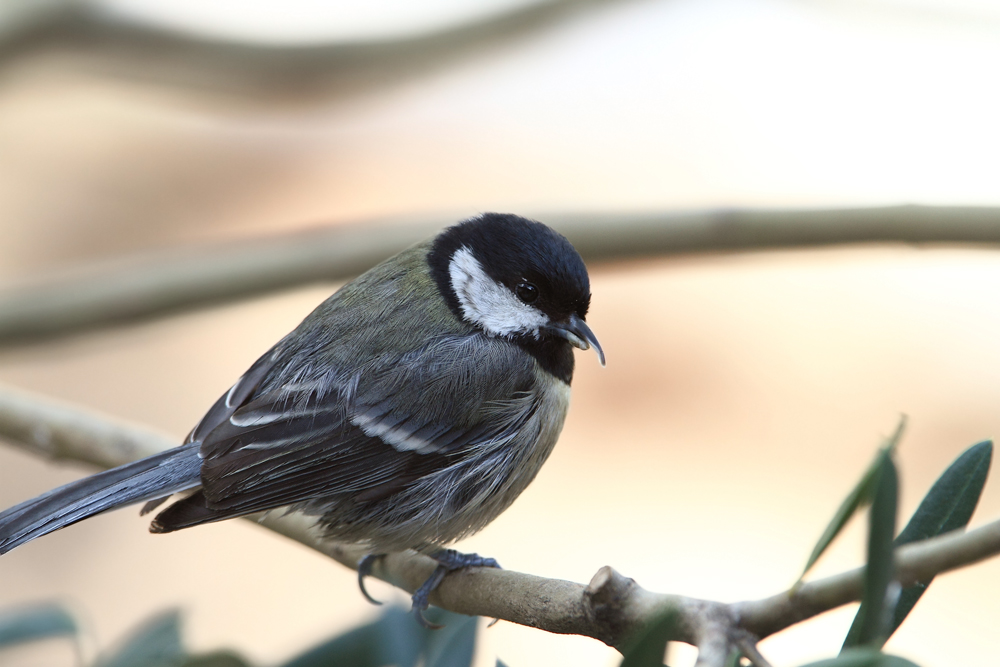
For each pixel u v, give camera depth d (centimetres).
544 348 704
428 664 411
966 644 998
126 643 422
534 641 988
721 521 1122
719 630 335
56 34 1028
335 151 1439
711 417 1225
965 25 1293
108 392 1271
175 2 1046
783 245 740
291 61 1062
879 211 721
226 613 1086
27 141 1403
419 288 704
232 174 1405
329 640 427
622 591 390
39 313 789
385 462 659
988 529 300
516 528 1135
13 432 664
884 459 285
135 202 1361
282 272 795
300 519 658
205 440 629
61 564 1136
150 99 1190
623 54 1462
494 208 794
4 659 520
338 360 671
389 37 1066
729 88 1483
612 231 755
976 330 1269
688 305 1332
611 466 1191
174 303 797
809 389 1231
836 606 323
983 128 1396
